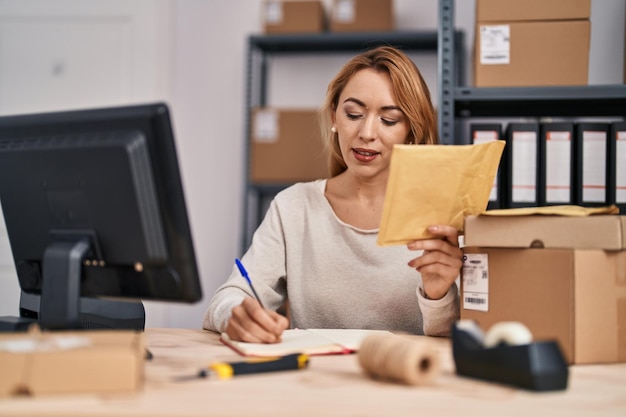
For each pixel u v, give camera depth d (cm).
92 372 81
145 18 321
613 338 110
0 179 113
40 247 113
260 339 117
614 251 111
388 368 89
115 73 322
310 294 169
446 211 122
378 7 284
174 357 108
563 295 110
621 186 182
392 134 159
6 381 80
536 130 186
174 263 103
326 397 81
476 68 196
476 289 123
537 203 187
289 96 316
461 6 297
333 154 180
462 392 84
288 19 289
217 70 323
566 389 85
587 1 190
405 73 158
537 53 192
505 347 87
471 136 189
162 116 99
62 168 105
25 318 125
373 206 170
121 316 127
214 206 321
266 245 172
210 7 324
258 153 287
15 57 325
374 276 164
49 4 324
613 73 262
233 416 73
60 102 323
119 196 102
